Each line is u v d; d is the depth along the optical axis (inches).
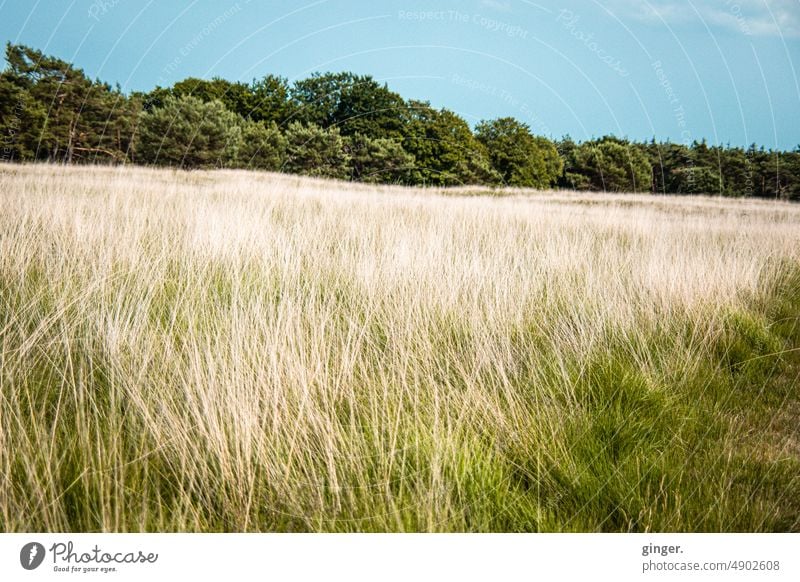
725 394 118.0
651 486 85.2
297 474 81.2
